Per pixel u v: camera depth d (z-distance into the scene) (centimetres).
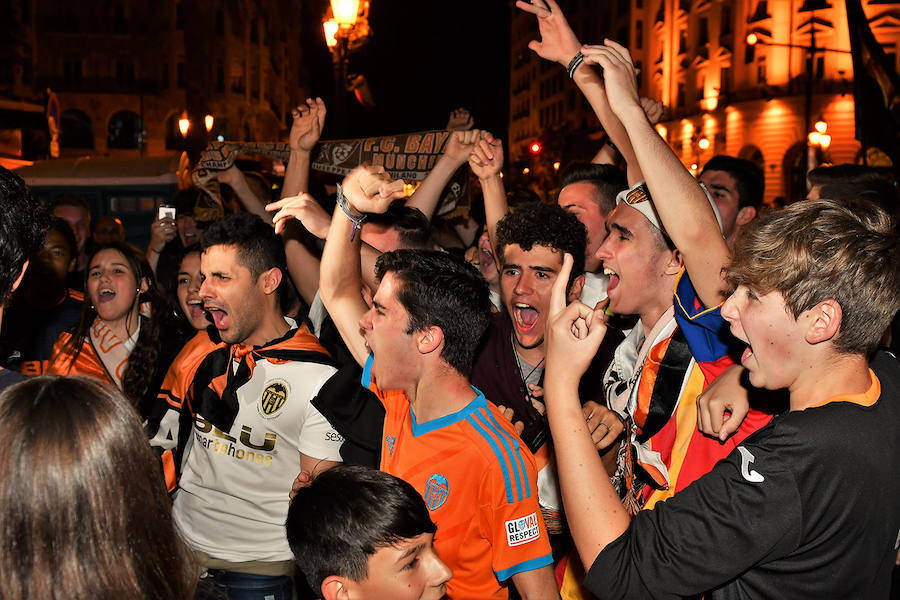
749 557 145
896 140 522
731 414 187
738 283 161
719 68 4584
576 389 171
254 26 6056
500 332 292
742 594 155
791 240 150
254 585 278
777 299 153
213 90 5731
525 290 275
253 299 277
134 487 120
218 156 480
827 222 150
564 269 176
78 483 114
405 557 175
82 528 114
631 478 221
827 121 3944
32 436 114
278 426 271
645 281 230
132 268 351
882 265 148
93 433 117
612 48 206
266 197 547
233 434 277
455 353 208
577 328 171
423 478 205
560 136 4775
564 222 277
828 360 153
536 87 7075
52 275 413
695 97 4847
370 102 983
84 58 5616
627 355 252
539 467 261
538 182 4416
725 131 4478
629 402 229
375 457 256
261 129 6188
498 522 198
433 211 404
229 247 272
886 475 148
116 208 1149
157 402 301
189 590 131
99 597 115
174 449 296
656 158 198
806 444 146
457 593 202
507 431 206
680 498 154
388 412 229
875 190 368
